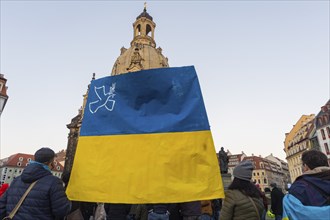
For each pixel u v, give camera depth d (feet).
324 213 9.68
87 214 21.16
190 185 13.65
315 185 10.69
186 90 15.70
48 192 13.04
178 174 14.01
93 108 17.25
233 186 13.91
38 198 12.80
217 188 13.34
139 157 14.78
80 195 14.78
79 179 15.23
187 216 15.78
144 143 15.05
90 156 15.72
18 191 13.15
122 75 17.16
